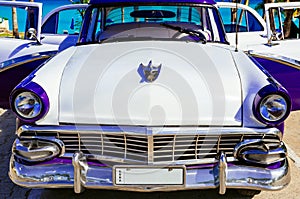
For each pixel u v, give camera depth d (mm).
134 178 2607
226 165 2576
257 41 5336
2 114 5691
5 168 3826
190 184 2613
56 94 2748
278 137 2668
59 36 5262
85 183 2650
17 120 2770
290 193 3301
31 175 2703
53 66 3000
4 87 3969
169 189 2609
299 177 3594
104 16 3957
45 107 2646
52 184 2676
